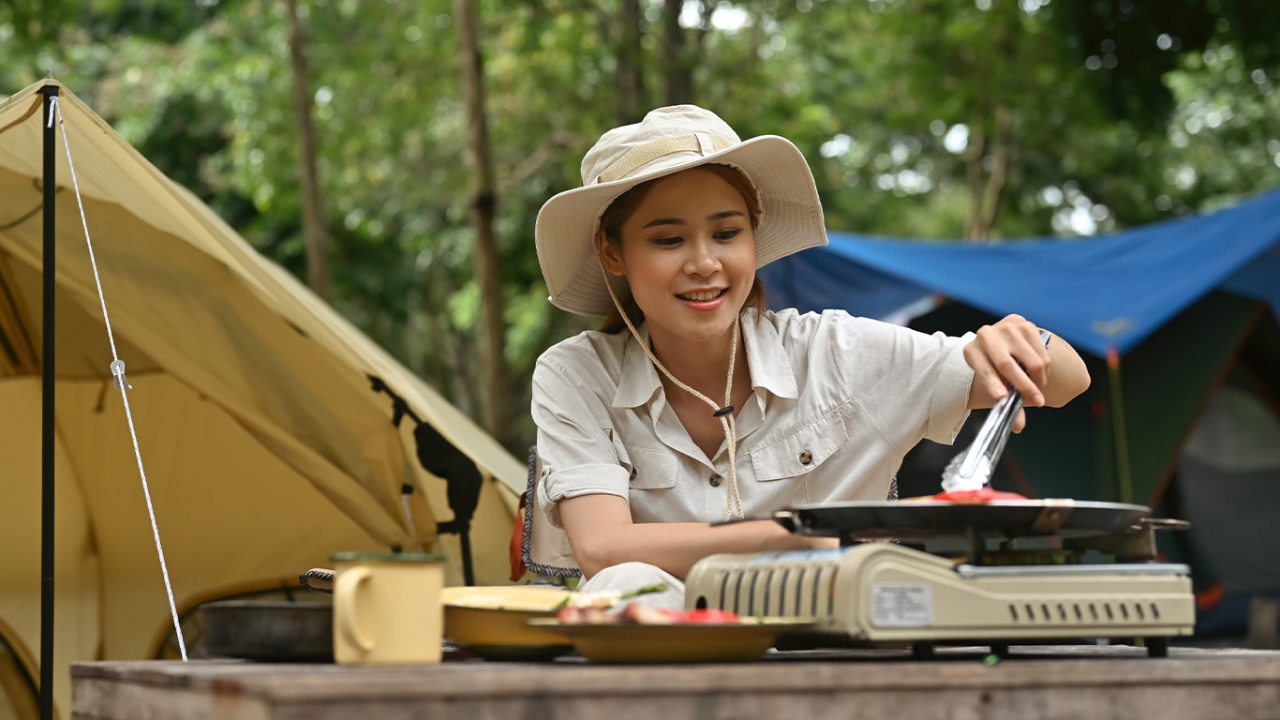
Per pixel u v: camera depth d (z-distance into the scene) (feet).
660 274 5.24
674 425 5.54
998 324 4.85
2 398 11.63
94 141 9.49
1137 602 3.66
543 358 5.73
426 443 10.50
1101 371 21.26
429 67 34.09
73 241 9.99
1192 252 21.12
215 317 10.23
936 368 5.51
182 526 11.65
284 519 11.74
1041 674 3.20
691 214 5.24
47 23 30.32
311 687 2.72
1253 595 20.92
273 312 10.19
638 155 5.27
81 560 11.23
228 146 39.81
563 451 5.39
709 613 3.52
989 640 3.73
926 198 47.32
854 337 5.66
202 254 10.11
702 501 5.47
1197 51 27.25
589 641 3.48
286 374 10.41
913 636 3.39
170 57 37.78
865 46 38.63
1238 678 3.38
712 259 5.22
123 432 11.74
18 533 11.21
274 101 33.83
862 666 3.12
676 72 30.12
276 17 34.81
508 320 44.37
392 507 10.71
